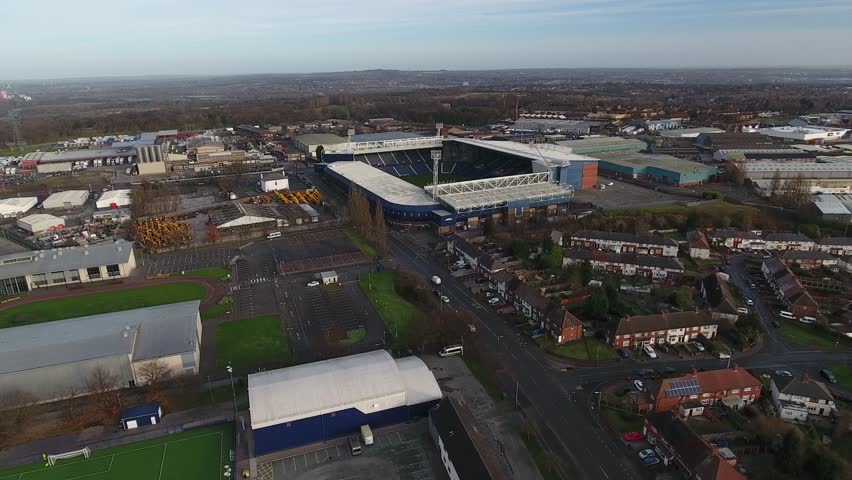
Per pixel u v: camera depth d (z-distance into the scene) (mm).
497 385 87375
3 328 104688
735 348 98750
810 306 109000
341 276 133000
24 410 78438
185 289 126688
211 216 179625
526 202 175000
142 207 191125
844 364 93562
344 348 98562
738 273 133500
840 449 71812
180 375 89375
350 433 76500
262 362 94375
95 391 83438
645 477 67875
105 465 70188
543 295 111312
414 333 102875
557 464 69938
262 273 136125
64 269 129250
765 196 196750
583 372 91500
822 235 159000
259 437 72000
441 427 71688
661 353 97438
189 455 72125
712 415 78875
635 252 145000
